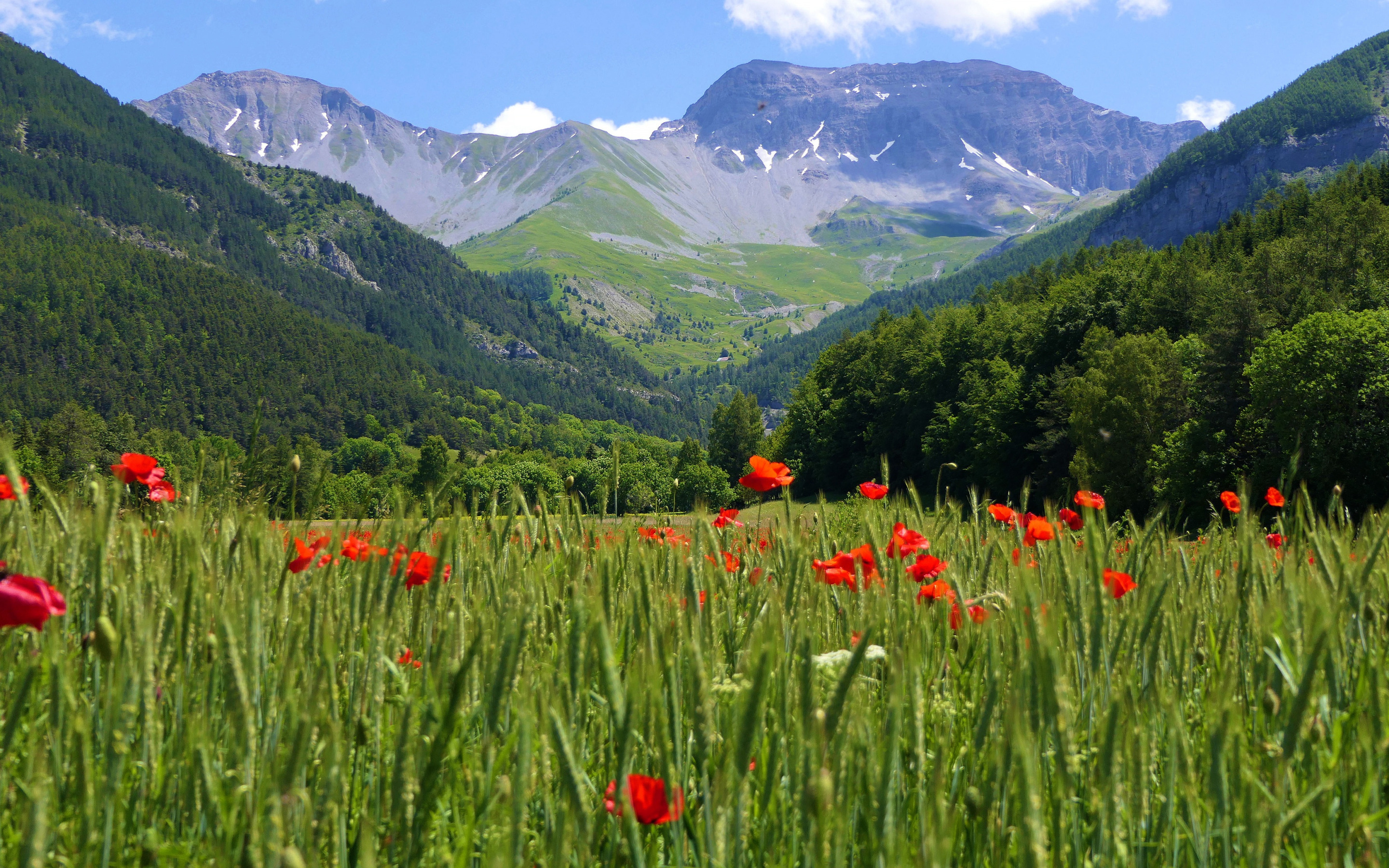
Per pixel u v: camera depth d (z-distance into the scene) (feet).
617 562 6.98
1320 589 5.36
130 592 4.73
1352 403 100.42
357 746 4.95
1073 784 4.19
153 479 7.29
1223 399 127.85
